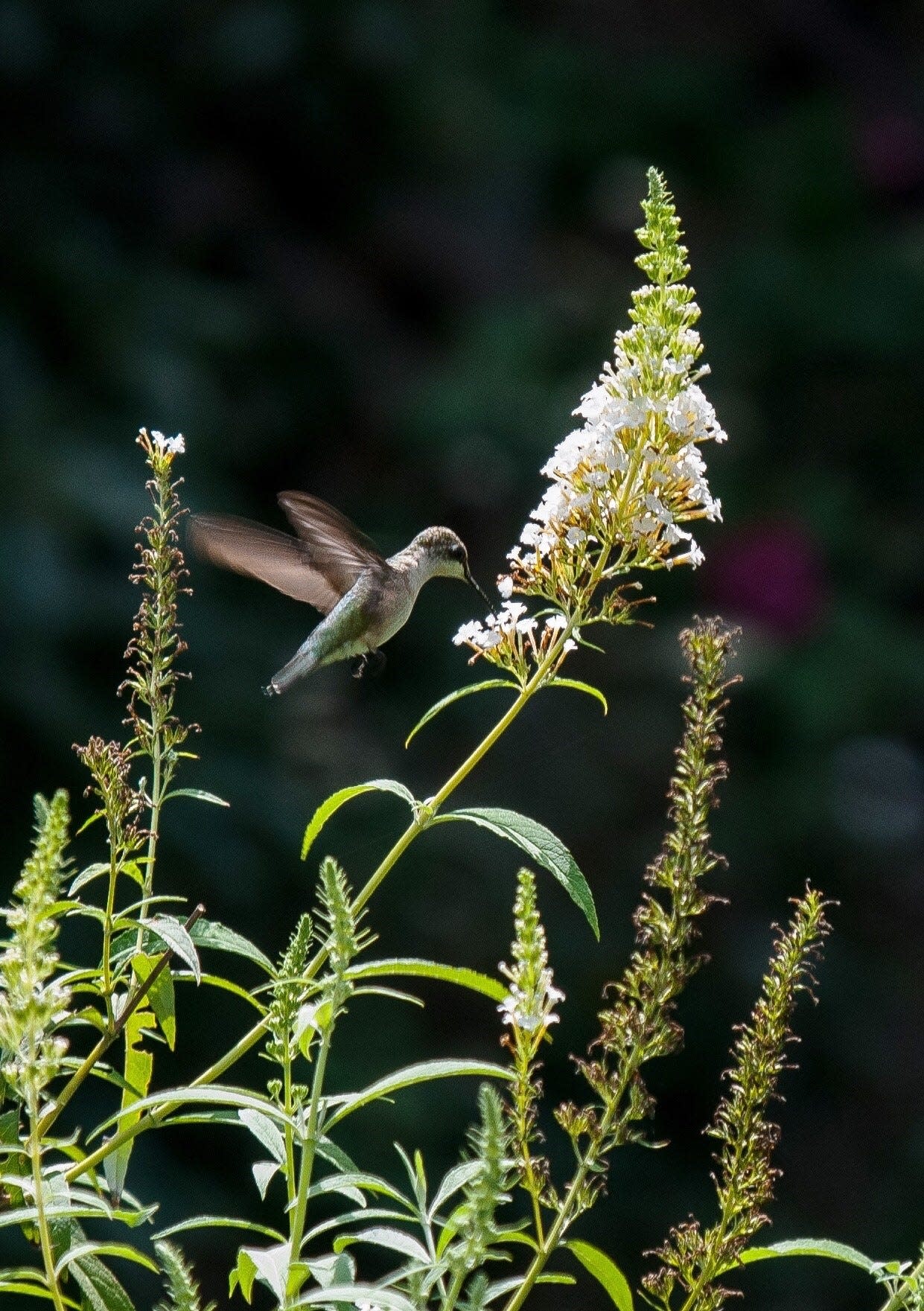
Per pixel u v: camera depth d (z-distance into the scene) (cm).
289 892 1131
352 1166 371
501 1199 291
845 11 2139
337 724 1394
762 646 1538
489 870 1377
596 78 1897
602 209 1861
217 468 1326
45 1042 327
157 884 1049
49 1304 629
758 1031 379
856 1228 1359
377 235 1766
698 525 1592
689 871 384
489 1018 1304
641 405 416
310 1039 381
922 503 1702
